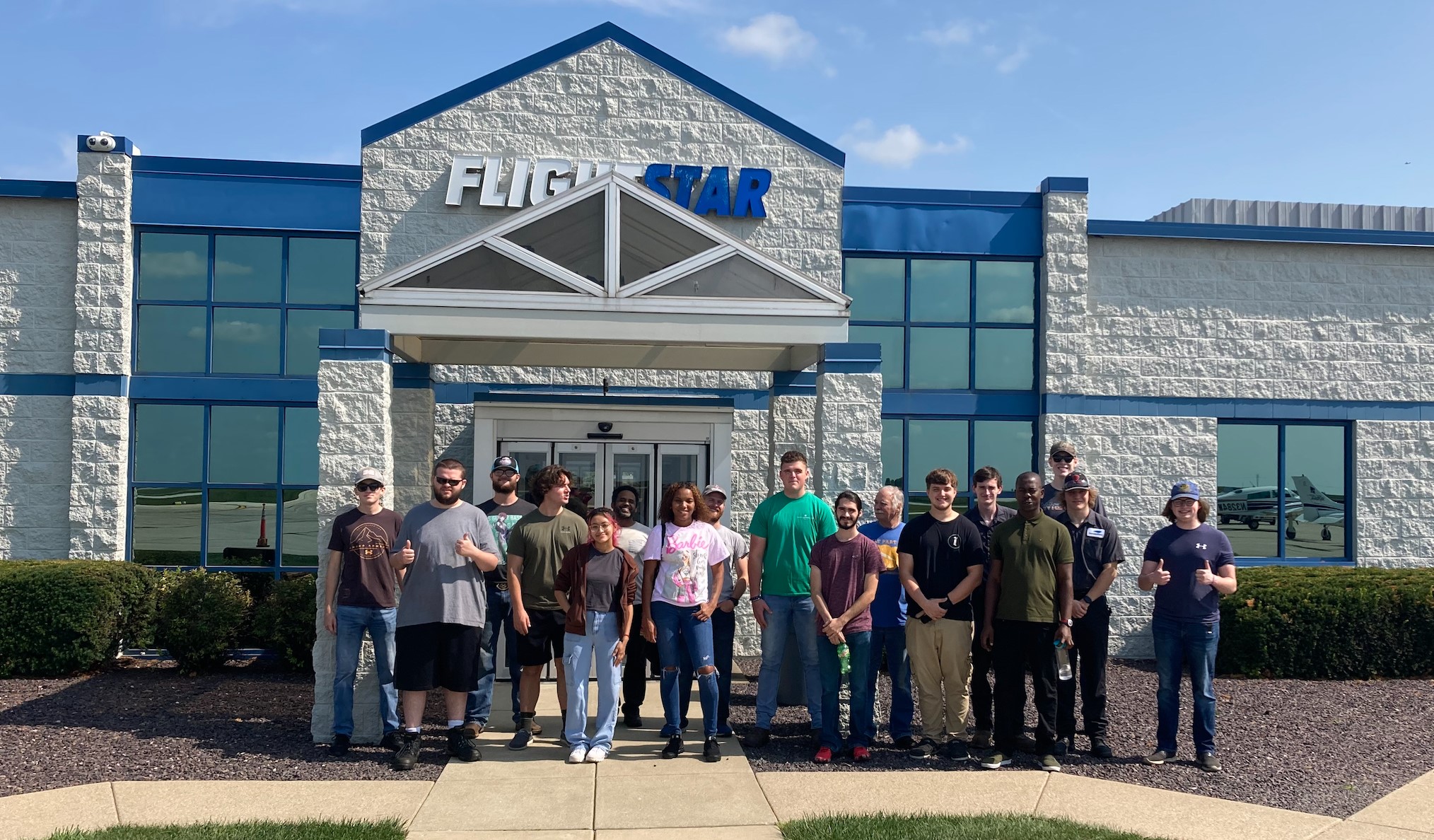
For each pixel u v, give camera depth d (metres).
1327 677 11.01
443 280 8.53
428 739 8.21
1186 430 13.29
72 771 7.23
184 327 12.47
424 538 7.50
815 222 13.03
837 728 7.82
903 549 7.78
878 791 6.94
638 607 8.61
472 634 7.59
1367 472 13.58
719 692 8.31
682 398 11.45
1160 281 13.38
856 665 7.69
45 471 12.12
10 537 12.07
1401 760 7.86
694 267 8.77
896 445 13.16
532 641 7.90
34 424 12.14
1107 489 13.11
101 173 12.20
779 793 6.87
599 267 8.71
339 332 8.40
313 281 12.62
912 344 13.26
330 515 8.27
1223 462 13.51
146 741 8.08
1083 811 6.54
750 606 12.41
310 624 11.10
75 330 12.18
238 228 12.43
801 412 11.81
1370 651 11.01
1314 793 7.02
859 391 9.16
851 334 13.14
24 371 12.16
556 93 12.77
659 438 11.39
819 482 9.22
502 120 12.68
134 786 6.88
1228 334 13.44
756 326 8.79
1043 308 13.23
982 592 7.89
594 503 11.31
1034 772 7.41
